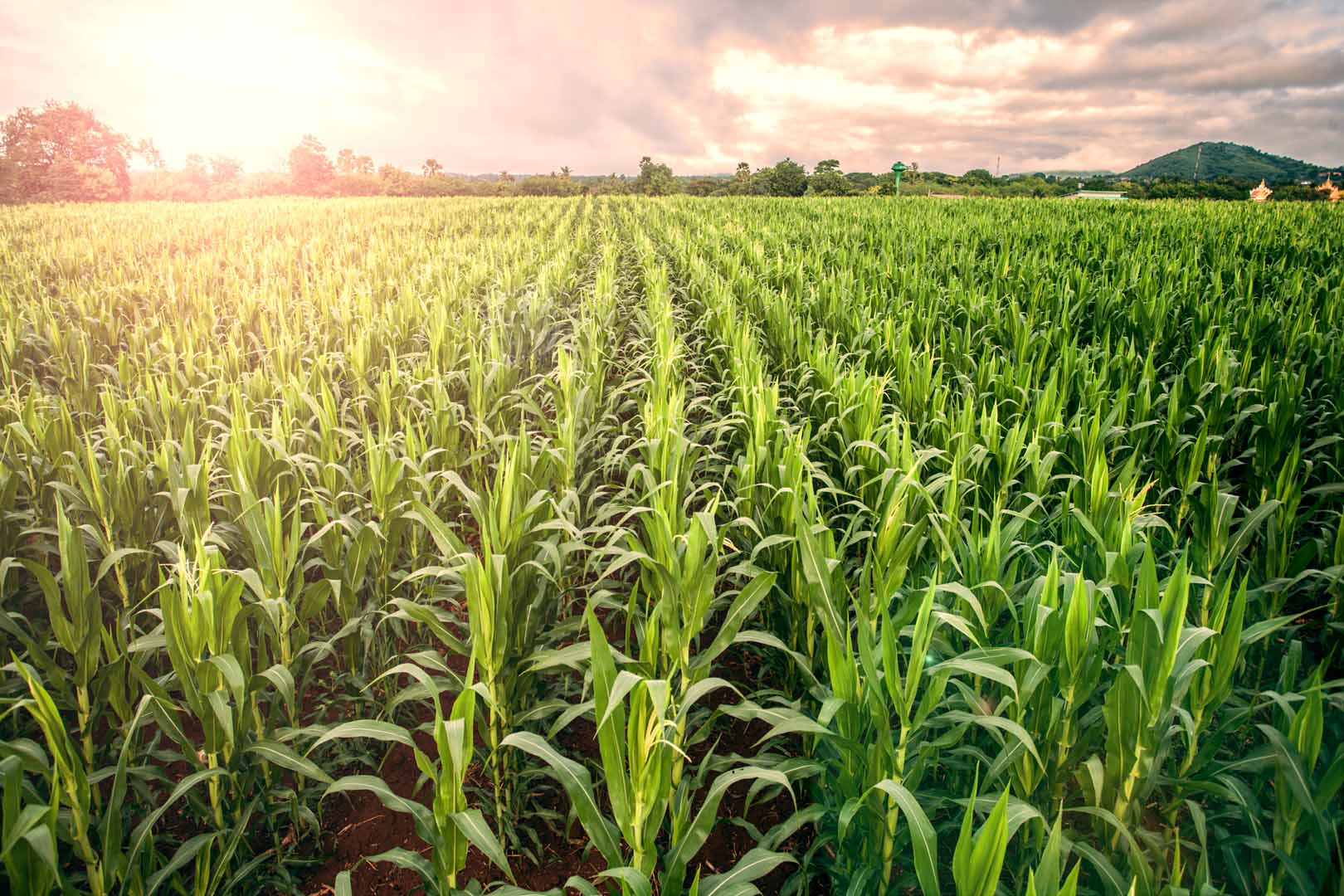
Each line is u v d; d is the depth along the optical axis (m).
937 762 2.78
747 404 5.51
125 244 20.73
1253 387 6.09
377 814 3.52
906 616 3.01
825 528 3.36
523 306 10.24
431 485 5.27
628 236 25.81
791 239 21.28
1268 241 15.43
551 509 3.79
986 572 3.15
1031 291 10.35
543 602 3.57
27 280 13.09
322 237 22.69
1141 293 9.75
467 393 7.73
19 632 2.97
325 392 5.38
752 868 2.30
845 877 2.71
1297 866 2.14
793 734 3.68
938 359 7.48
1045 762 2.65
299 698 3.75
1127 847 2.47
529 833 3.24
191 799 2.88
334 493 4.61
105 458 4.99
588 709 2.77
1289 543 3.93
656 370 7.14
